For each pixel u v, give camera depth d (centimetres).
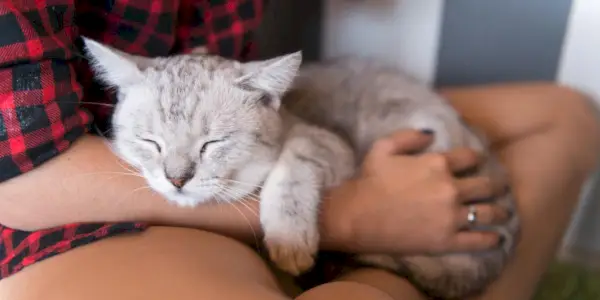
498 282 53
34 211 44
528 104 66
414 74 80
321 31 81
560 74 74
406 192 49
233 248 43
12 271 41
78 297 37
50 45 41
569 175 63
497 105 67
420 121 57
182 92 47
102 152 45
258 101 49
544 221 59
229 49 56
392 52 80
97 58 46
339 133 59
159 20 50
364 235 49
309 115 60
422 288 50
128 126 48
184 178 46
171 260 40
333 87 62
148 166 47
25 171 42
